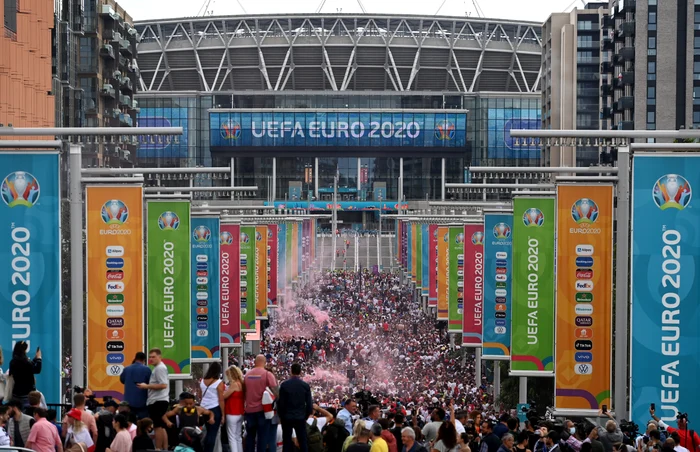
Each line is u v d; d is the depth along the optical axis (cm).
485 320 5041
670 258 3362
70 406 2633
